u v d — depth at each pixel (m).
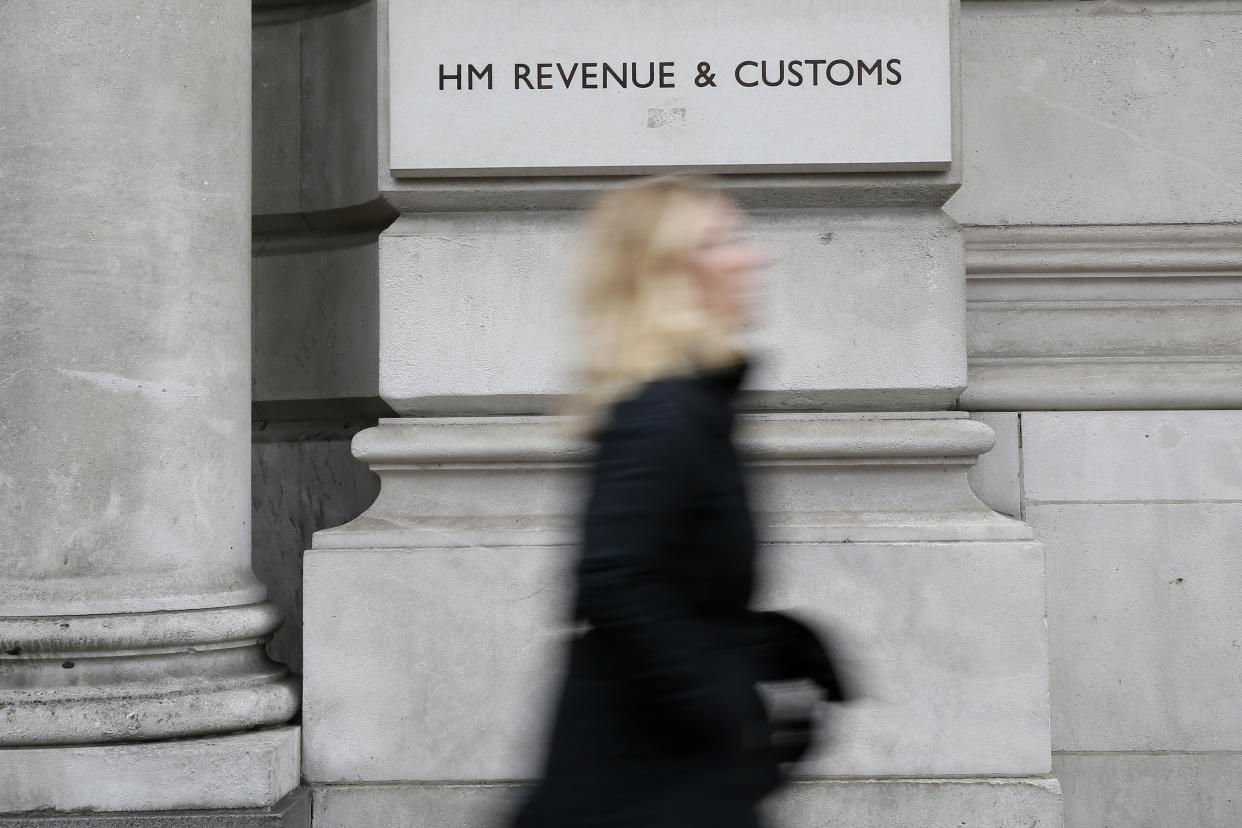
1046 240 5.62
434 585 4.80
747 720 2.21
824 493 4.94
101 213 4.55
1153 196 5.67
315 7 6.00
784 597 4.75
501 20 5.02
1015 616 4.72
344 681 4.80
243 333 4.95
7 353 4.53
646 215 2.54
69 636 4.45
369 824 4.76
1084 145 5.68
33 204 4.53
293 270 6.07
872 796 4.67
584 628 2.30
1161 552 5.29
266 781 4.50
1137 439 5.31
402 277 5.05
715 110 4.99
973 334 5.55
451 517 4.96
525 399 5.02
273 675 4.91
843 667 2.47
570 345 5.00
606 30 5.00
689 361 2.42
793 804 4.68
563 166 4.99
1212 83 5.68
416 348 5.04
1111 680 5.26
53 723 4.42
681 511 2.20
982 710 4.71
